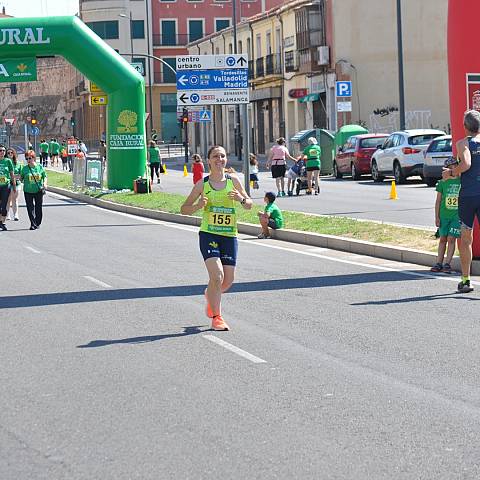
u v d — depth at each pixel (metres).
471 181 13.90
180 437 7.48
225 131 85.12
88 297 14.73
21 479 6.59
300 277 16.34
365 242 19.47
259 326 12.12
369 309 13.10
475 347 10.60
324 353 10.49
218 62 34.78
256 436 7.48
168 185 46.97
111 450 7.18
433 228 20.94
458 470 6.62
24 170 27.33
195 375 9.56
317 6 62.69
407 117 60.72
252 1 110.94
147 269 17.92
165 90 111.62
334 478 6.48
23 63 39.22
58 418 8.08
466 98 16.64
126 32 110.25
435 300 13.62
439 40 60.66
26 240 24.16
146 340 11.37
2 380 9.50
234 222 12.02
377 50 60.78
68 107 131.25
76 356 10.55
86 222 29.64
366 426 7.71
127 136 41.72
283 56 69.31
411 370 9.63
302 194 36.88
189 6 110.44
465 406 8.27
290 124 70.00
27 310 13.72
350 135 49.97
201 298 14.47
